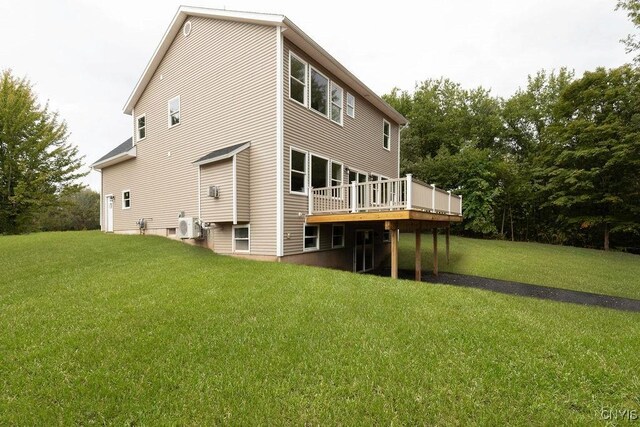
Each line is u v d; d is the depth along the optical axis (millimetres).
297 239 9961
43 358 3275
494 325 4312
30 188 19875
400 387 2873
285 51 9578
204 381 2926
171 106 12742
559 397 2793
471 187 22344
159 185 13203
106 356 3338
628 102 17875
